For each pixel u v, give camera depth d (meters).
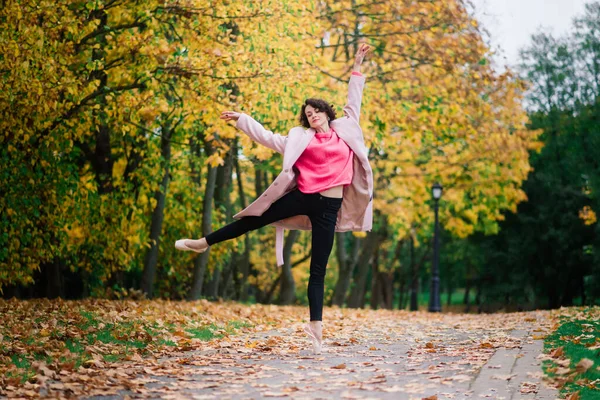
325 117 6.79
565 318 11.50
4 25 10.49
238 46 12.45
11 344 7.14
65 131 12.55
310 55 14.77
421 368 6.16
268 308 16.06
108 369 6.11
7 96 10.39
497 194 26.45
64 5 11.04
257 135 6.72
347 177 6.68
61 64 11.09
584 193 33.97
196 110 12.53
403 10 17.11
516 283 36.50
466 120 19.98
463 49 18.28
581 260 34.25
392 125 18.64
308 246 33.44
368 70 18.55
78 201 14.34
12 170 12.52
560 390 5.16
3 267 13.02
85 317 9.63
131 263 16.73
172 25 12.55
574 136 35.53
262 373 5.88
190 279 19.61
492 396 4.98
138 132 15.62
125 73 12.91
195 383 5.48
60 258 15.87
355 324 11.88
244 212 6.61
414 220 28.92
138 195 16.38
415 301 41.47
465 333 10.11
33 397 4.96
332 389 5.19
